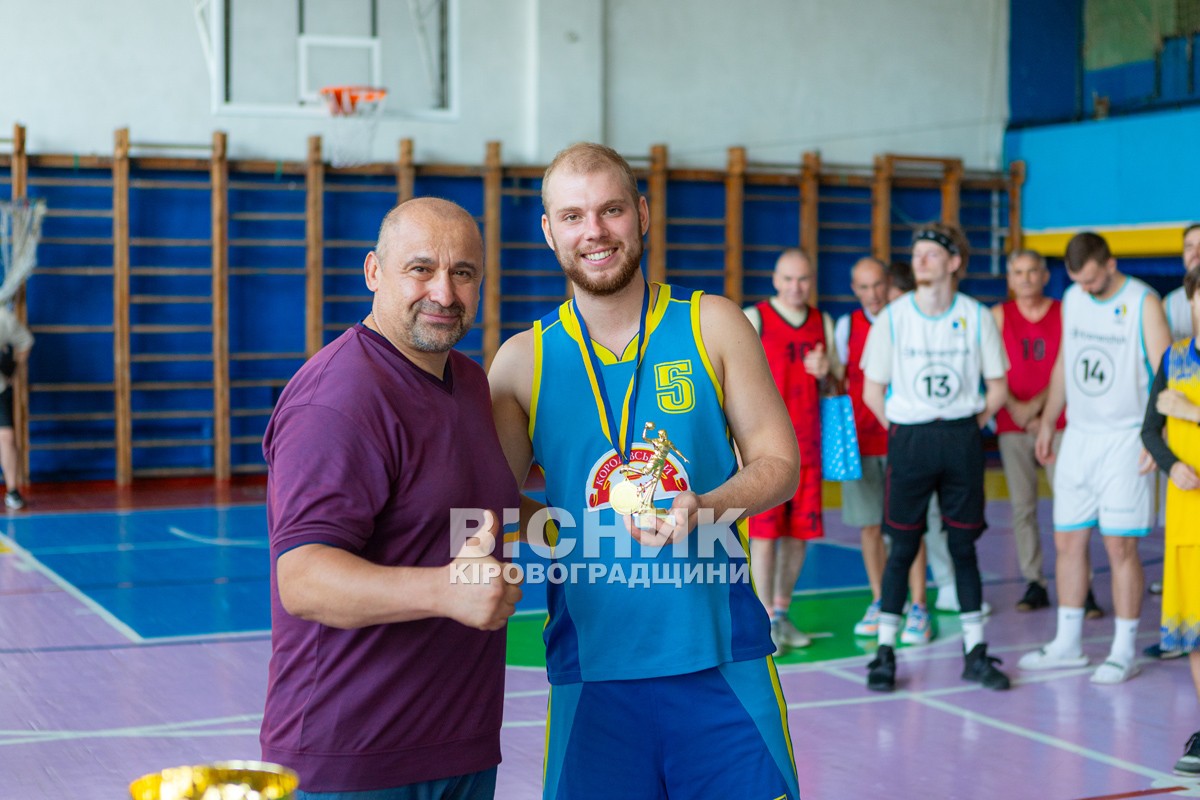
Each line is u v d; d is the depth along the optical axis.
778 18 13.04
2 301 10.28
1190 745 3.91
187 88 11.28
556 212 2.36
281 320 11.67
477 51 12.09
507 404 2.49
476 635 2.07
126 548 8.05
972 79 13.71
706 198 12.84
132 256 11.22
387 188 11.84
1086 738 4.25
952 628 5.91
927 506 4.89
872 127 13.42
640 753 2.43
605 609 2.41
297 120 11.59
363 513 1.90
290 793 1.31
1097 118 12.65
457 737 2.04
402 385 2.02
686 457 2.41
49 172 10.91
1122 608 4.98
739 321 2.46
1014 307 6.38
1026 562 6.31
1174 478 4.06
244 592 6.74
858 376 5.81
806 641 5.59
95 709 4.57
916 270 4.80
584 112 12.35
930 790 3.74
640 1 12.62
